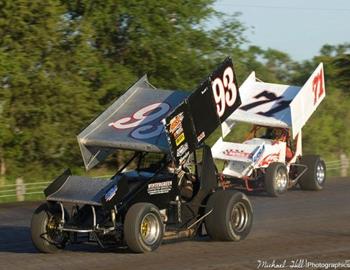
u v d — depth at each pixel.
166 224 23.09
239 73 53.66
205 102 23.44
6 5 42.97
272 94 40.47
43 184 42.41
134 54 50.59
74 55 45.88
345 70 72.00
